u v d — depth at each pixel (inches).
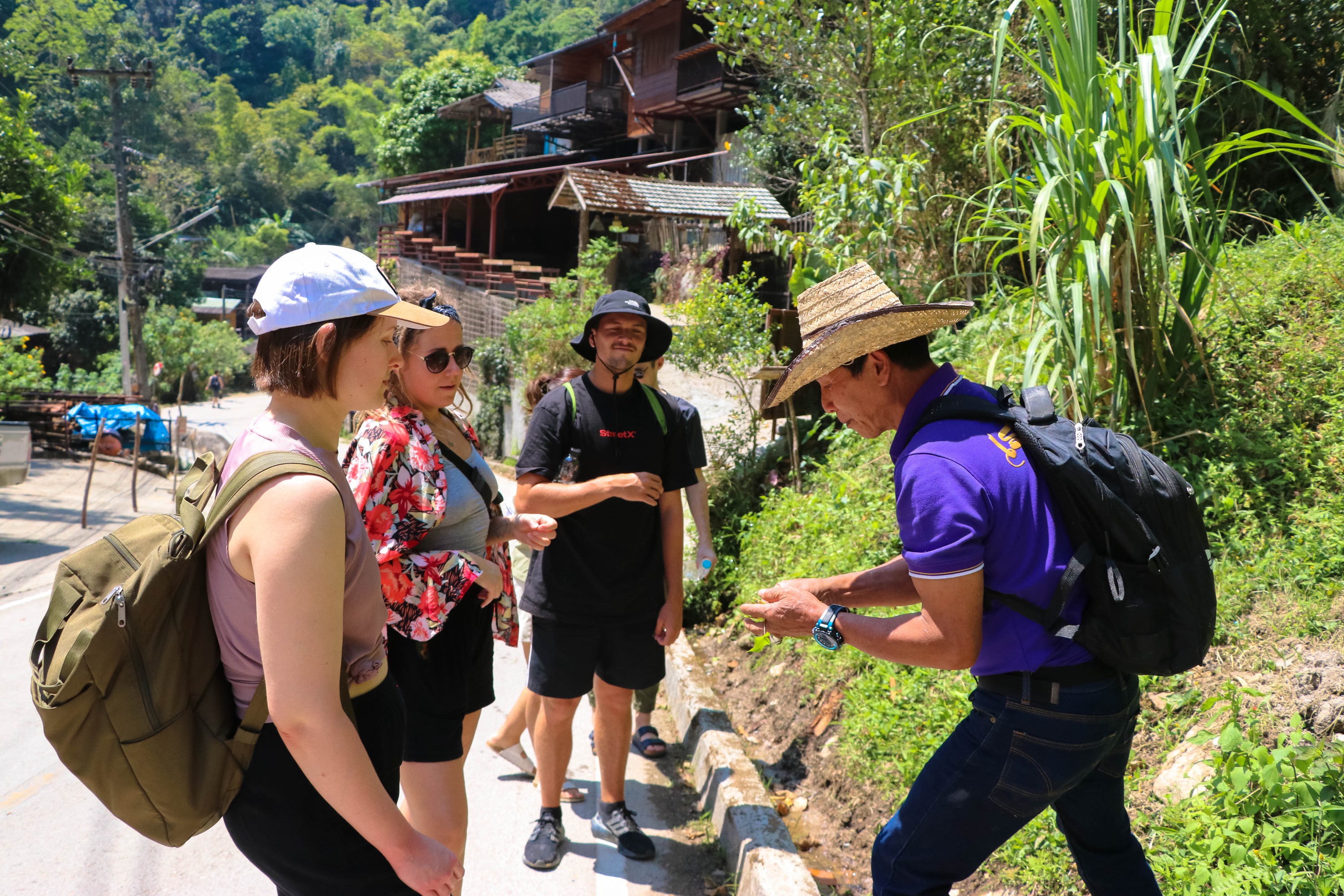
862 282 86.2
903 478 77.0
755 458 289.7
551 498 122.2
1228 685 102.7
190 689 60.7
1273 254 190.4
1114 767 83.9
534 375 614.2
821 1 313.6
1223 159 234.1
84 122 3053.6
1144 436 150.8
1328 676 104.7
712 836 141.9
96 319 1761.8
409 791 104.9
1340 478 133.7
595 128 1393.9
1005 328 200.7
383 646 72.1
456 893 66.5
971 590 73.0
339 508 60.9
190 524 60.6
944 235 269.7
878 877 84.4
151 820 60.5
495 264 926.4
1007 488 74.2
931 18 296.7
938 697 135.2
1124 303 142.6
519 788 158.4
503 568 116.4
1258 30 231.9
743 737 174.7
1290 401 150.3
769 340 284.5
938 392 82.7
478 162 1683.1
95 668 56.7
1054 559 73.8
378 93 4677.7
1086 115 148.5
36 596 310.5
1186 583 72.8
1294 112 148.0
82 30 3223.4
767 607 86.7
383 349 67.3
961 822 79.4
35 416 743.1
